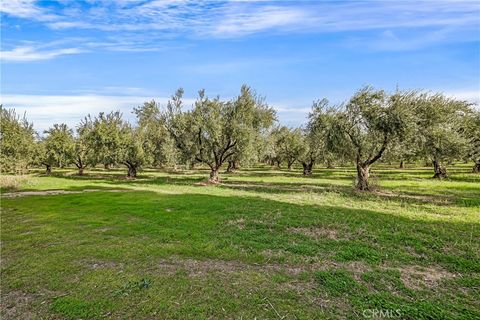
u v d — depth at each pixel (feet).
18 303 17.52
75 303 17.10
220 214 43.11
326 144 78.23
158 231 33.53
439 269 22.00
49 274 21.63
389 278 20.07
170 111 102.17
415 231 32.73
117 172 178.09
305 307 16.34
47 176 141.08
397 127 65.98
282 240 29.48
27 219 41.81
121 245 28.45
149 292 18.34
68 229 35.27
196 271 21.86
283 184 94.38
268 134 107.65
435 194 65.41
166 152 119.14
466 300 17.12
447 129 78.38
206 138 99.55
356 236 30.91
